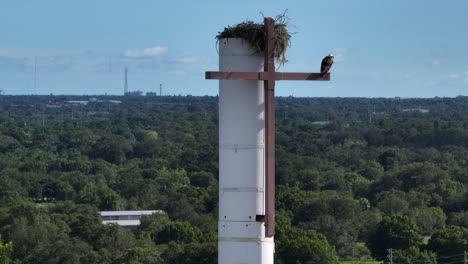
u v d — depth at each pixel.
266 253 97.81
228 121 97.62
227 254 98.06
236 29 96.75
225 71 96.12
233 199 97.81
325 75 96.44
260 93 97.25
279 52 96.44
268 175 96.56
